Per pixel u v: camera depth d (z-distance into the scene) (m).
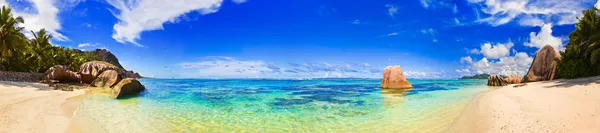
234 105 15.59
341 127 9.75
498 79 34.06
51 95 17.88
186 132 9.09
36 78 30.59
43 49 41.81
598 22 23.09
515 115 8.88
